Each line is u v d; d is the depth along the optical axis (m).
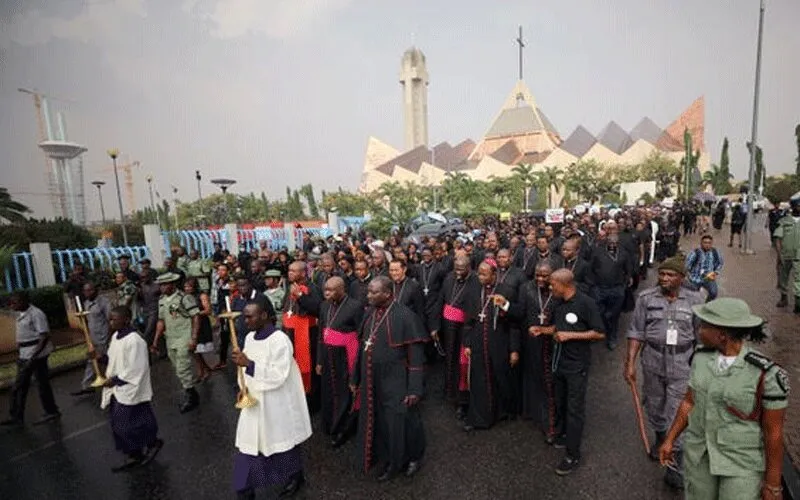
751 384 2.34
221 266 9.50
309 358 5.68
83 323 4.63
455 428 5.18
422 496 3.93
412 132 174.62
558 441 4.67
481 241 12.70
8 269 10.70
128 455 4.77
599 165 80.50
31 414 6.36
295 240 21.94
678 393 3.83
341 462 4.56
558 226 17.12
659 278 3.91
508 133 132.12
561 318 4.23
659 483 3.93
